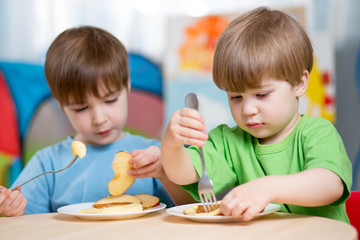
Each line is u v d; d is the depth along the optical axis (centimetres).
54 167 145
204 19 267
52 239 66
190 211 79
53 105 248
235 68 87
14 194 96
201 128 77
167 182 108
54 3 269
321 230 64
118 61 132
